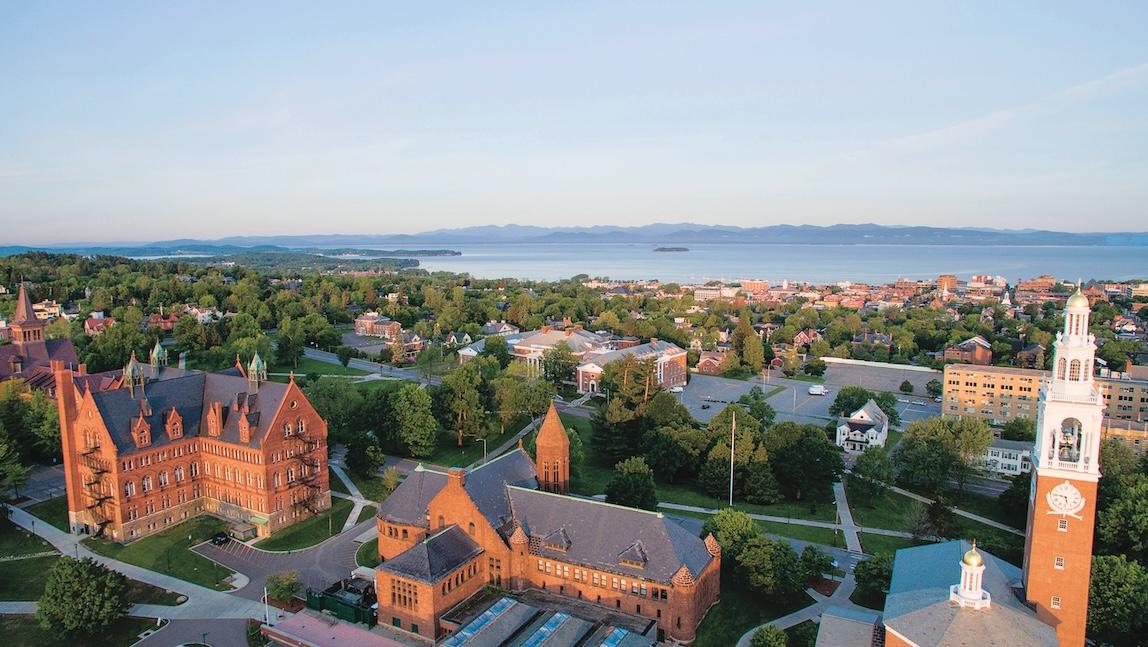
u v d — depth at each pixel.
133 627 83.38
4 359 159.62
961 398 192.00
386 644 79.81
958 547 75.19
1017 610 63.81
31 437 136.12
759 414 171.62
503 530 90.06
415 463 142.00
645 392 157.62
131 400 108.19
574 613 82.00
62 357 171.00
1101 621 79.31
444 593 81.81
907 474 136.75
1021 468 145.00
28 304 166.00
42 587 91.81
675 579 78.88
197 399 117.12
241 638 81.62
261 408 110.19
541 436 103.69
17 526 108.62
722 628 83.00
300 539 105.94
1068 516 64.75
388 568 82.75
